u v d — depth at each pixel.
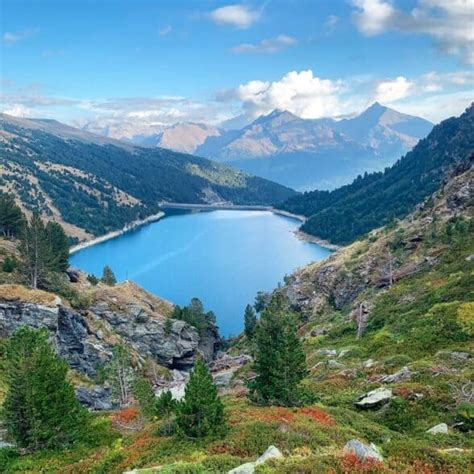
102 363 97.19
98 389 83.19
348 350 70.38
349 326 92.38
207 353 134.50
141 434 37.06
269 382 41.19
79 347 97.56
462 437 30.28
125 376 79.12
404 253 143.38
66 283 115.69
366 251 170.62
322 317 134.25
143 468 25.77
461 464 22.20
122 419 49.97
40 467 33.97
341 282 154.62
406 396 38.84
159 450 29.94
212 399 31.16
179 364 119.25
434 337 58.62
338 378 53.34
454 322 59.97
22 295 92.56
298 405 39.50
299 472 19.64
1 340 82.00
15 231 144.88
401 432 34.03
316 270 176.62
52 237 129.88
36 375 37.47
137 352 111.56
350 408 40.53
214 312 196.62
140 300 130.38
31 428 36.94
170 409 36.50
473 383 39.19
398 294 94.19
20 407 37.38
